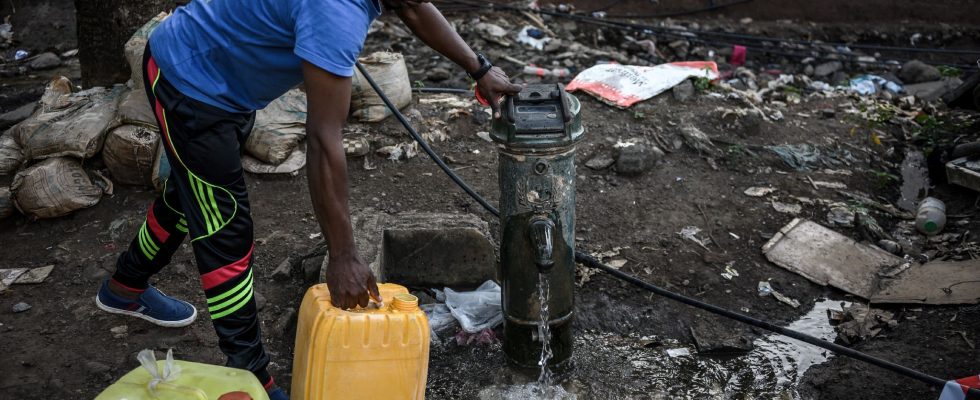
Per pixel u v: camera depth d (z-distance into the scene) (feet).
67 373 9.75
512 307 9.81
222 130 7.77
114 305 10.37
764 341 11.15
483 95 9.13
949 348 10.48
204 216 8.05
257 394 7.32
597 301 11.70
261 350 8.69
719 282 12.17
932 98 20.67
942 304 11.37
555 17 24.00
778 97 18.83
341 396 7.84
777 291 12.09
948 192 14.96
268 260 11.98
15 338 10.35
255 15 7.33
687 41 24.27
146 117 13.14
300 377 7.96
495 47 21.21
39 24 21.74
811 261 12.60
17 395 9.36
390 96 15.01
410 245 11.72
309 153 7.18
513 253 9.45
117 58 15.08
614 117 16.17
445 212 12.85
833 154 15.79
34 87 18.80
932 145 16.49
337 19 6.84
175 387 6.97
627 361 10.69
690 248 12.84
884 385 10.02
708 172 14.80
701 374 10.50
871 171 15.44
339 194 7.24
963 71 23.09
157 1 15.10
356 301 7.64
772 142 15.96
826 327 11.41
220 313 8.32
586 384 10.19
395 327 7.69
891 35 26.23
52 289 11.36
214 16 7.55
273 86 7.84
